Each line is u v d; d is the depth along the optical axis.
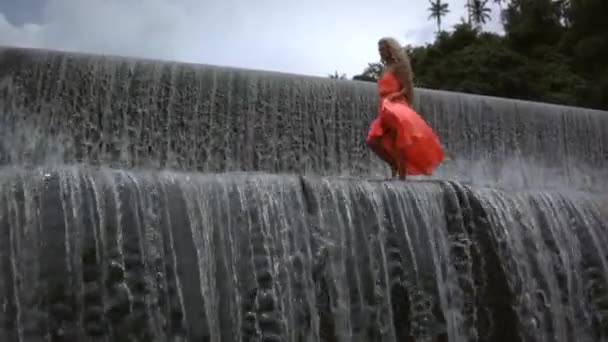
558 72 42.97
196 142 15.98
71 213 8.00
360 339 8.95
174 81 15.99
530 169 19.78
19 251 7.76
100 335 7.72
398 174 11.87
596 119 21.09
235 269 8.66
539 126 20.23
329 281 9.02
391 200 9.65
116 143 15.34
